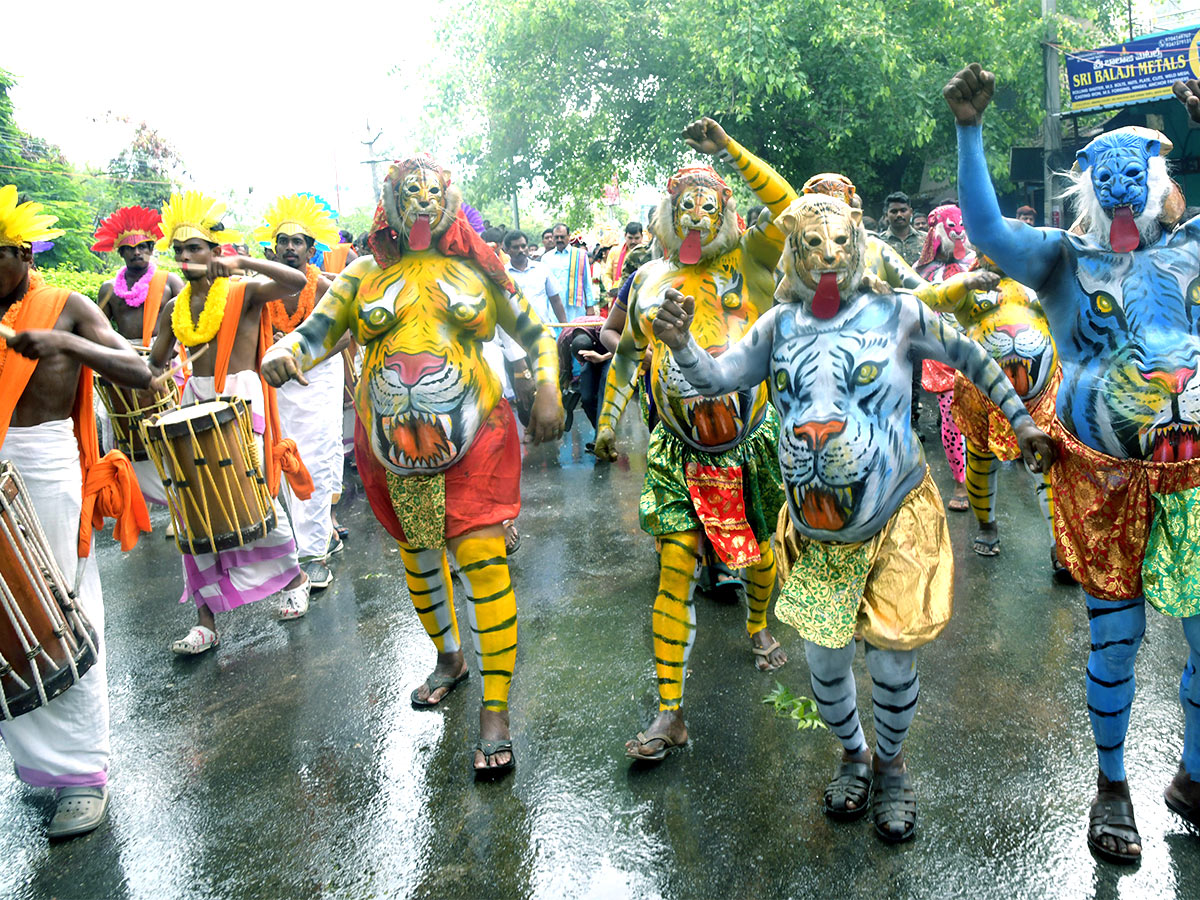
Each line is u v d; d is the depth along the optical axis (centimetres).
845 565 286
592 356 480
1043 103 1562
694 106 1555
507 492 368
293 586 529
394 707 412
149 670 473
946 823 301
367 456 378
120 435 677
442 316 356
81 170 3797
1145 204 262
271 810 340
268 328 529
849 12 1390
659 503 364
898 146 1509
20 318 343
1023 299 499
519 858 301
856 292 281
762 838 301
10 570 306
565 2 1570
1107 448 272
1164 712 363
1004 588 492
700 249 354
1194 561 265
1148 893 264
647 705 395
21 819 351
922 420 969
